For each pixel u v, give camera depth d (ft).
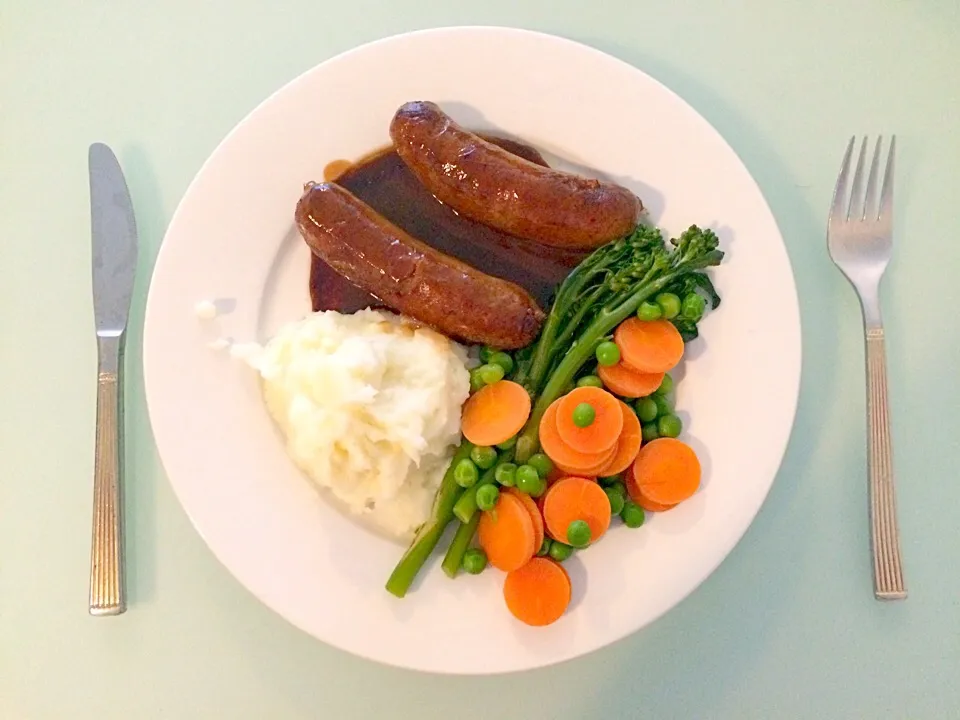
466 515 0.99
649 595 0.98
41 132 1.15
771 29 1.13
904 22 1.12
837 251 1.06
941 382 1.06
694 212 1.03
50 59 1.16
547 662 0.97
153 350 1.02
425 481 1.02
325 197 0.99
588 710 1.04
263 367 1.00
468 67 1.05
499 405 1.00
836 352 1.07
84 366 1.11
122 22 1.16
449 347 1.02
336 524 1.01
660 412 1.02
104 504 1.04
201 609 1.06
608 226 0.99
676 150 1.03
